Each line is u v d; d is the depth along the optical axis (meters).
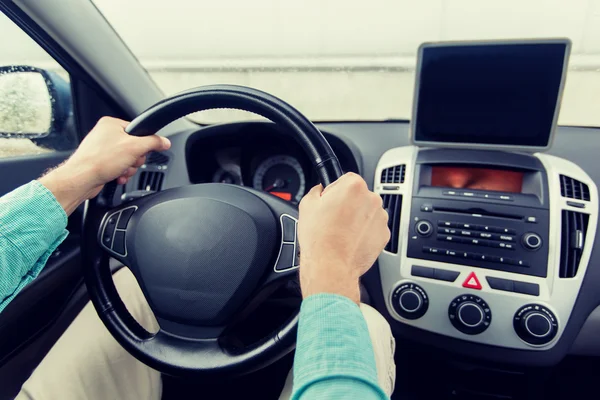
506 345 0.72
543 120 0.73
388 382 0.62
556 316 0.70
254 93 0.48
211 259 0.51
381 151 0.88
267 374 0.79
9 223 0.42
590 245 0.70
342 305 0.28
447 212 0.77
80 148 0.50
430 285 0.76
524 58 0.70
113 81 0.91
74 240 0.87
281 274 0.51
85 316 0.65
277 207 0.53
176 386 0.76
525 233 0.72
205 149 1.00
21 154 0.91
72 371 0.55
